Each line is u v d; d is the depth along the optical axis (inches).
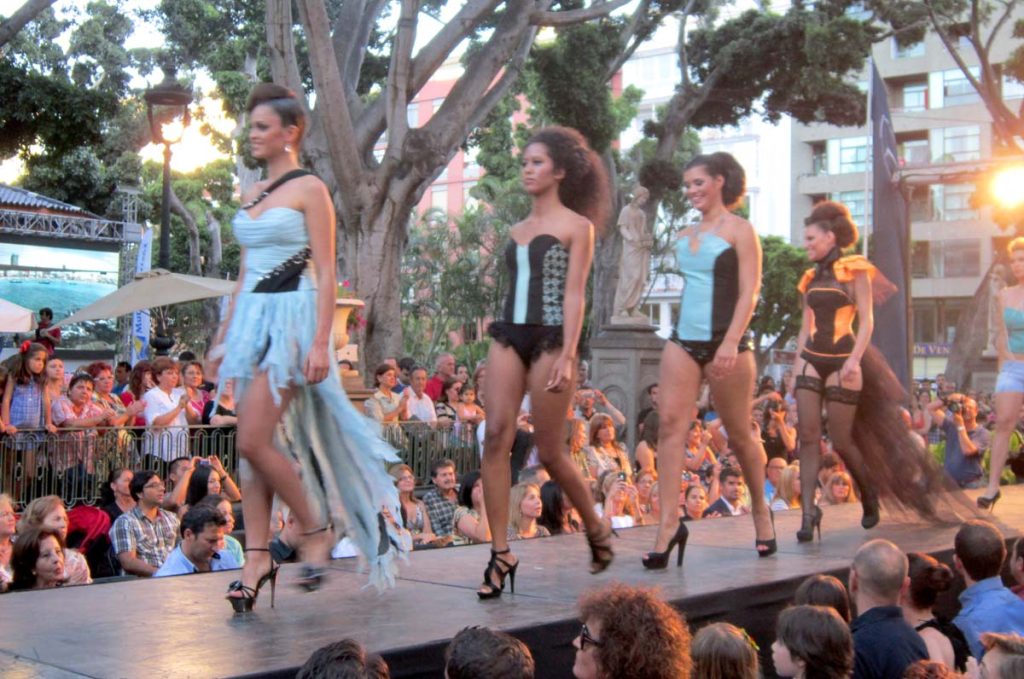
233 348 150.3
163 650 133.4
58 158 820.0
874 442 244.8
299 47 1043.3
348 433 156.0
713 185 202.4
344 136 693.3
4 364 407.2
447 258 1804.9
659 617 126.6
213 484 350.6
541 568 197.2
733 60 1111.0
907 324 630.5
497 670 118.7
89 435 395.2
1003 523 259.6
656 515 402.6
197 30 1270.9
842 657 149.6
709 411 546.9
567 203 175.8
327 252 154.0
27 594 171.2
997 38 1873.8
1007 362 281.7
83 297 1227.9
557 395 168.2
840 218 236.2
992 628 194.4
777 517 277.4
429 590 175.6
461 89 730.2
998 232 1963.6
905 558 177.9
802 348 238.5
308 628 146.4
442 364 573.6
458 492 341.1
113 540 308.3
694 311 200.4
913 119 2010.3
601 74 1125.7
